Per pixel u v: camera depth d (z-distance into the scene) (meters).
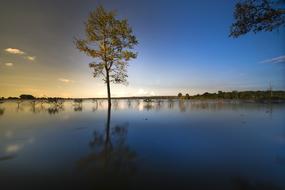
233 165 3.36
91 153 4.11
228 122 8.48
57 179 2.86
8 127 7.38
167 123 8.29
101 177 2.92
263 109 15.52
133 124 8.05
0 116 11.36
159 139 5.35
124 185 2.67
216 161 3.56
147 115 11.63
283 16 5.74
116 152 4.16
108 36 21.17
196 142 4.97
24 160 3.67
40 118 10.30
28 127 7.41
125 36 21.36
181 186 2.62
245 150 4.23
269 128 6.96
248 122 8.48
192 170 3.15
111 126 7.56
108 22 20.89
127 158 3.76
